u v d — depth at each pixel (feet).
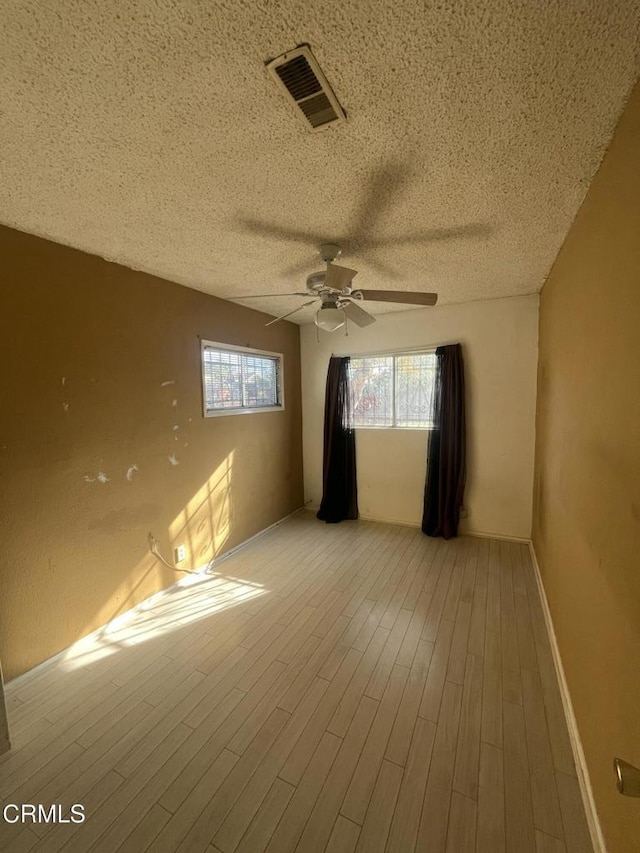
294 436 14.69
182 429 9.58
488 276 9.04
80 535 7.22
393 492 13.55
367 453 13.84
